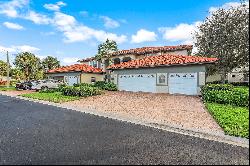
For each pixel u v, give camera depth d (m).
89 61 49.47
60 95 27.64
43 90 33.34
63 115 15.19
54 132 10.61
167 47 40.34
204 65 25.41
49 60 74.12
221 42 35.94
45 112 16.47
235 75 41.22
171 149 8.19
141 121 13.09
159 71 28.69
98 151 7.95
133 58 40.00
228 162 7.04
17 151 8.02
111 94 27.78
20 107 19.12
